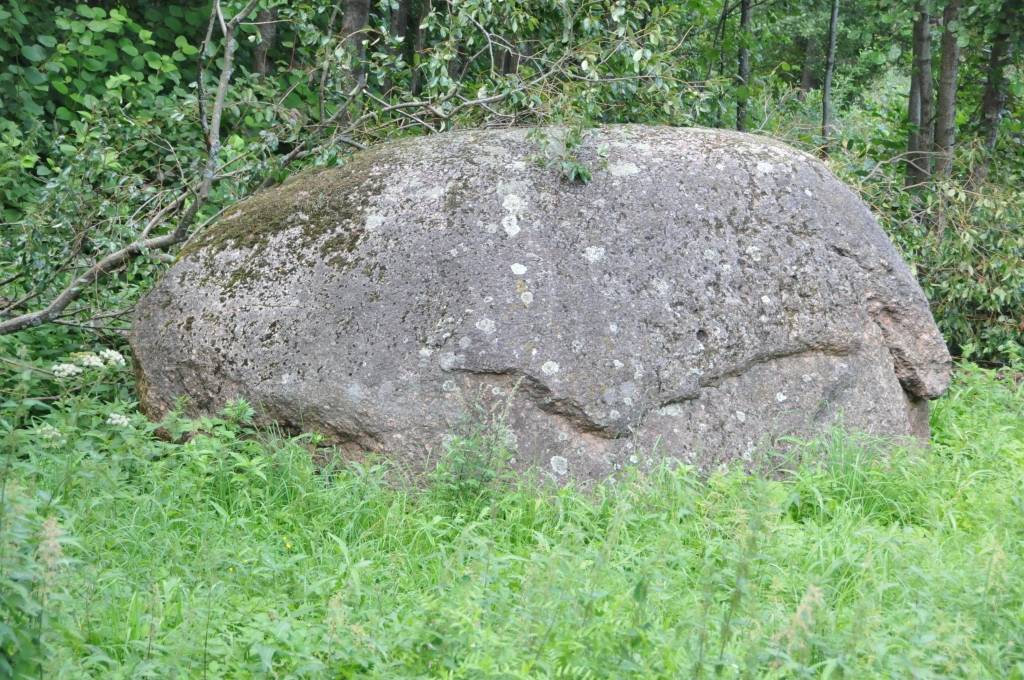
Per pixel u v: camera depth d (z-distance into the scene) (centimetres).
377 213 549
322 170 599
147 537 431
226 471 482
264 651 323
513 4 661
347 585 400
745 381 548
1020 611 372
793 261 567
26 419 562
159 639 343
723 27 1142
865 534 454
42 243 629
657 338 528
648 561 408
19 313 665
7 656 280
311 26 677
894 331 593
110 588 374
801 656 312
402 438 504
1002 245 843
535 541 459
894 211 877
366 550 439
